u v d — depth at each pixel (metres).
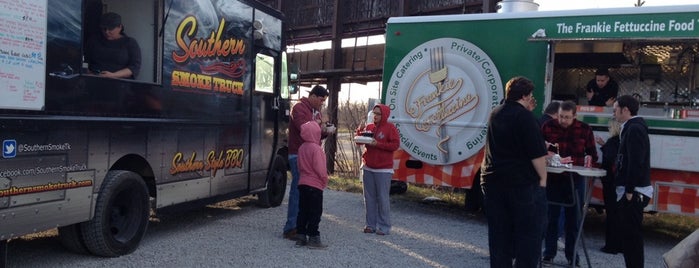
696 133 6.91
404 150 8.76
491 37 8.14
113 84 5.34
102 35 5.72
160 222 7.46
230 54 7.24
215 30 6.88
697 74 8.70
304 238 6.38
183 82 6.33
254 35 7.83
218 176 7.09
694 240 3.54
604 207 7.32
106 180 5.37
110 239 5.46
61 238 5.42
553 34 7.71
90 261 5.43
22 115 4.43
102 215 5.30
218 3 6.93
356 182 12.35
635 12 7.27
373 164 7.15
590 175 4.93
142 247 6.07
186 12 6.31
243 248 6.21
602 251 6.89
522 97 4.57
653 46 8.35
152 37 5.94
